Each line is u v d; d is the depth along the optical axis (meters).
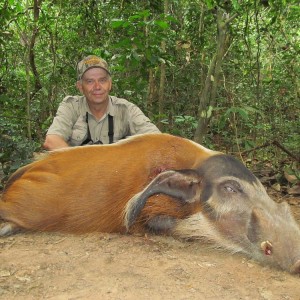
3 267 1.30
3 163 2.35
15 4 3.14
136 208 1.48
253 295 1.17
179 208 1.59
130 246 1.48
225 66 3.36
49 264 1.32
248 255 1.48
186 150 1.66
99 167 1.66
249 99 3.23
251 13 3.31
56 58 3.28
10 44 3.17
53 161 1.75
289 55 3.08
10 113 2.74
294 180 2.47
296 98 3.21
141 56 2.47
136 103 2.91
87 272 1.27
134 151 1.68
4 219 1.68
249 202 1.51
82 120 2.11
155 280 1.22
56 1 3.25
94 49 2.92
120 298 1.12
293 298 1.17
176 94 3.44
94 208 1.62
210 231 1.55
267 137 2.94
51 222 1.65
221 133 3.33
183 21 3.46
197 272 1.29
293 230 1.42
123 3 2.93
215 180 1.56
